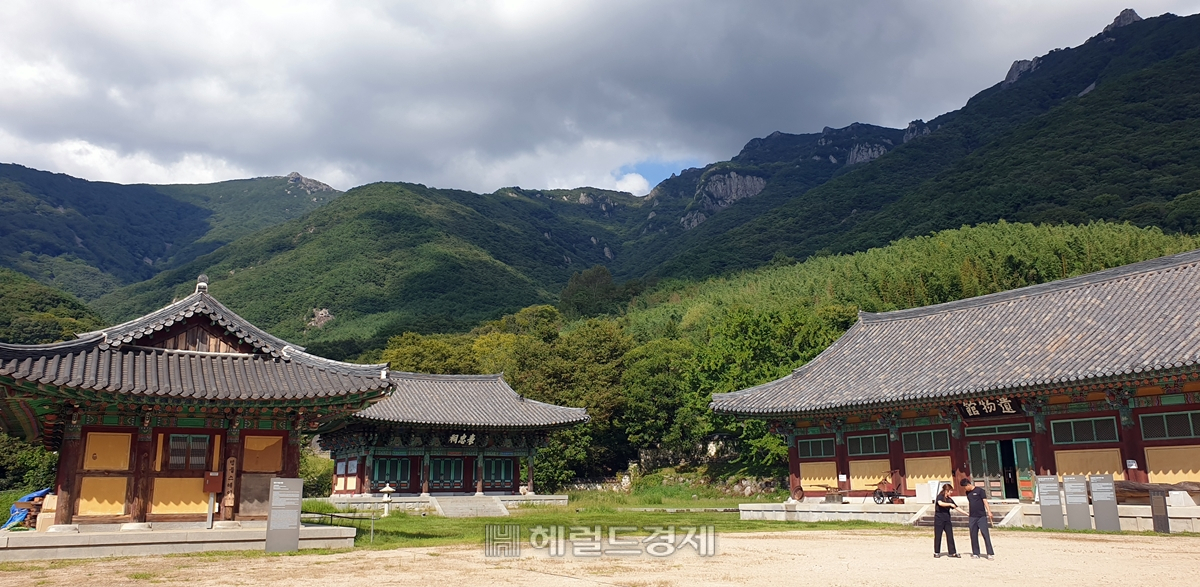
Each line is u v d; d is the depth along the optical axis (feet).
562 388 237.04
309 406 78.23
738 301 328.70
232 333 80.79
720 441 225.35
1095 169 459.73
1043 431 105.09
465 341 400.26
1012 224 373.20
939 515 61.16
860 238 509.76
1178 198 368.68
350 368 81.15
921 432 118.42
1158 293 107.45
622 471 240.73
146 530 69.77
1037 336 113.09
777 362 197.57
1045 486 89.40
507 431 171.32
